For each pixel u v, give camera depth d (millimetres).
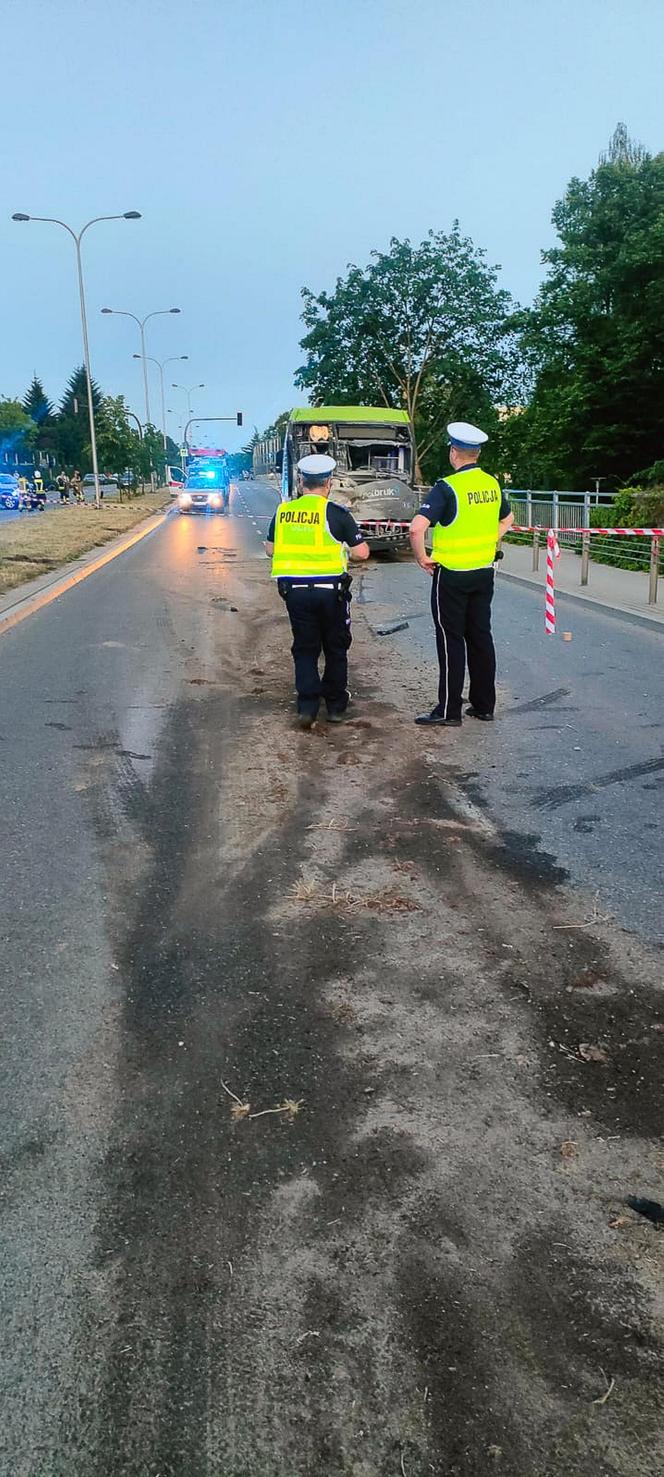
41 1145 2619
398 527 18781
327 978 3465
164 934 3789
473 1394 1939
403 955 3629
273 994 3363
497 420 40906
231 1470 1807
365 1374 1979
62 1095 2822
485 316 40344
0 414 89250
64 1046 3059
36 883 4254
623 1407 1916
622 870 4395
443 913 3973
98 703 7594
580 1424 1884
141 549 23234
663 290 28562
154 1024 3180
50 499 64750
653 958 3605
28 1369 1993
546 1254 2270
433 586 6789
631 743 6422
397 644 10250
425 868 4426
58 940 3738
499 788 5551
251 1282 2193
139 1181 2492
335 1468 1809
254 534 28625
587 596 13391
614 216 30641
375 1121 2717
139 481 76438
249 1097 2818
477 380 41469
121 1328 2084
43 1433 1871
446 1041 3092
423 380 41469
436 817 5086
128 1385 1962
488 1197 2439
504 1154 2588
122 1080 2895
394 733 6746
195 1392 1947
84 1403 1926
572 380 31938
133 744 6457
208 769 5918
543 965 3557
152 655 9594
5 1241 2303
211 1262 2246
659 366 30109
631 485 30016
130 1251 2277
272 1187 2469
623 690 7949
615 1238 2316
